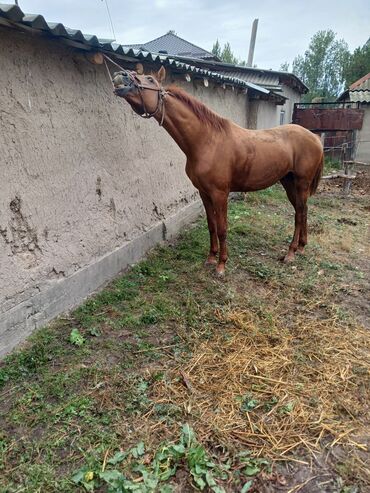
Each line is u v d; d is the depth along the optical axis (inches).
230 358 101.7
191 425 79.9
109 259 139.0
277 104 392.5
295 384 92.3
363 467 71.4
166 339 110.0
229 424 80.4
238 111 290.4
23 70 95.5
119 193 142.7
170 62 148.9
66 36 94.6
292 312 125.8
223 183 138.1
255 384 92.5
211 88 228.8
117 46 114.7
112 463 70.3
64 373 93.7
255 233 199.8
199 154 133.9
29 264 104.0
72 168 117.1
